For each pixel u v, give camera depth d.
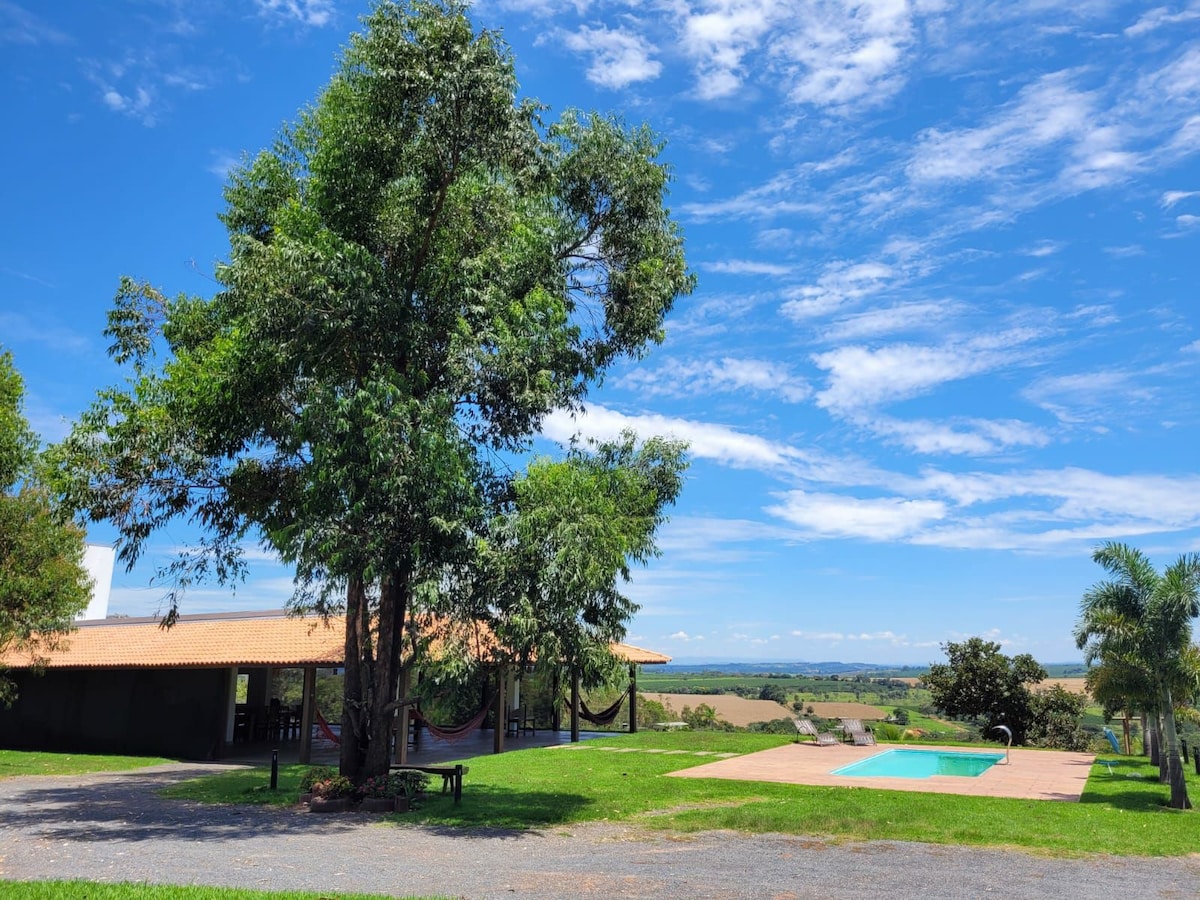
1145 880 9.38
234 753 24.06
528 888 8.58
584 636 13.03
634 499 14.96
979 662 32.72
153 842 10.98
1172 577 15.01
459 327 14.01
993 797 15.18
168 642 25.27
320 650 21.69
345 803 13.80
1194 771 19.94
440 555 13.16
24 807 14.21
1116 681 15.19
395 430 12.81
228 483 15.41
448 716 28.53
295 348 13.61
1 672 24.33
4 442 21.02
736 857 10.32
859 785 16.81
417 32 13.77
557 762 20.61
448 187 14.71
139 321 16.70
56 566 22.17
